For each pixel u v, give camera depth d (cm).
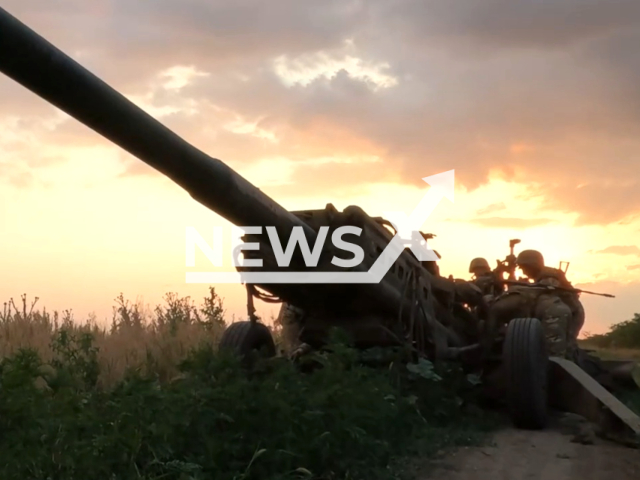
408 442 596
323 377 541
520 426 689
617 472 541
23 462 403
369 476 502
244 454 466
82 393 544
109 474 417
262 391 500
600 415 660
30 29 374
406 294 708
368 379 590
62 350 698
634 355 1634
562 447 617
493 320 780
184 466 421
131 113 434
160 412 446
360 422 532
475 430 664
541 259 890
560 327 772
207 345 613
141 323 996
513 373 678
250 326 709
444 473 533
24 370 450
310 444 477
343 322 705
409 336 700
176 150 476
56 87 395
